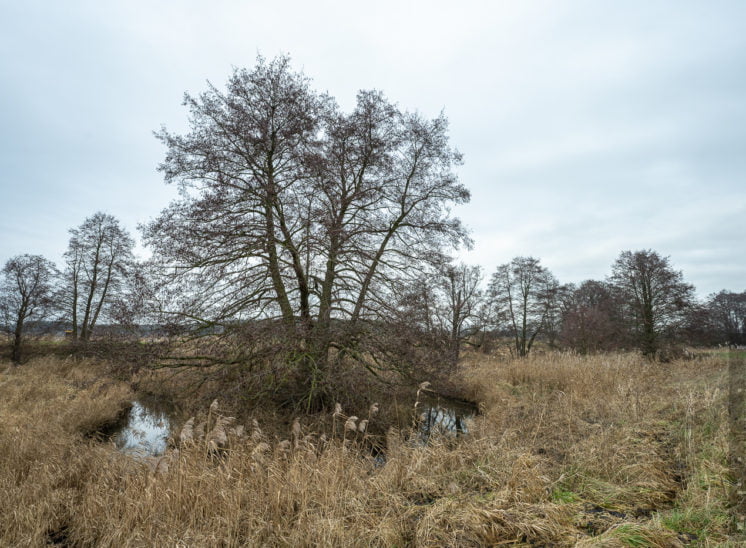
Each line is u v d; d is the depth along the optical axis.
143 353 9.55
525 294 29.98
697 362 12.30
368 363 11.20
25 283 20.58
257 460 5.75
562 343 28.95
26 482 5.75
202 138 10.75
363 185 12.82
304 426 8.92
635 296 23.19
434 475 5.60
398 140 12.89
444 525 4.19
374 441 8.67
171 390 11.41
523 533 3.91
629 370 11.45
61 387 13.41
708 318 19.14
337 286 11.31
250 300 10.91
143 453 7.41
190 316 10.11
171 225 9.86
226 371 10.21
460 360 13.12
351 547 3.92
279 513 4.73
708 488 4.01
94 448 7.29
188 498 5.00
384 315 10.92
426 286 11.68
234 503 4.80
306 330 9.80
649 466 4.99
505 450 6.04
